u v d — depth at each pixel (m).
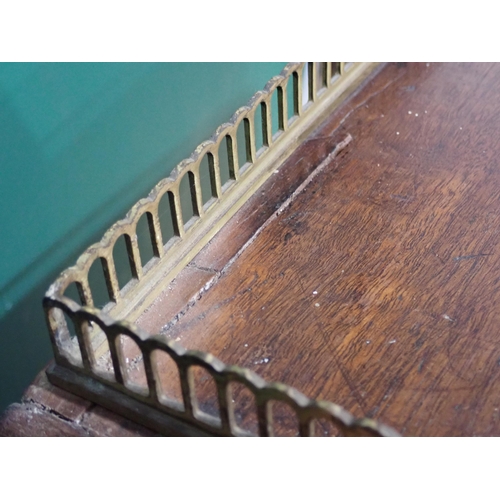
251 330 1.13
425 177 1.36
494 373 1.04
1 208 1.52
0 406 1.75
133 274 1.15
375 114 1.51
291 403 0.85
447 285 1.17
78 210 1.70
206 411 1.02
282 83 1.33
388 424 0.99
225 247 1.26
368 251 1.24
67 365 1.05
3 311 1.64
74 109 1.57
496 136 1.44
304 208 1.33
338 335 1.11
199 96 1.88
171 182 1.14
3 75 1.41
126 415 1.03
